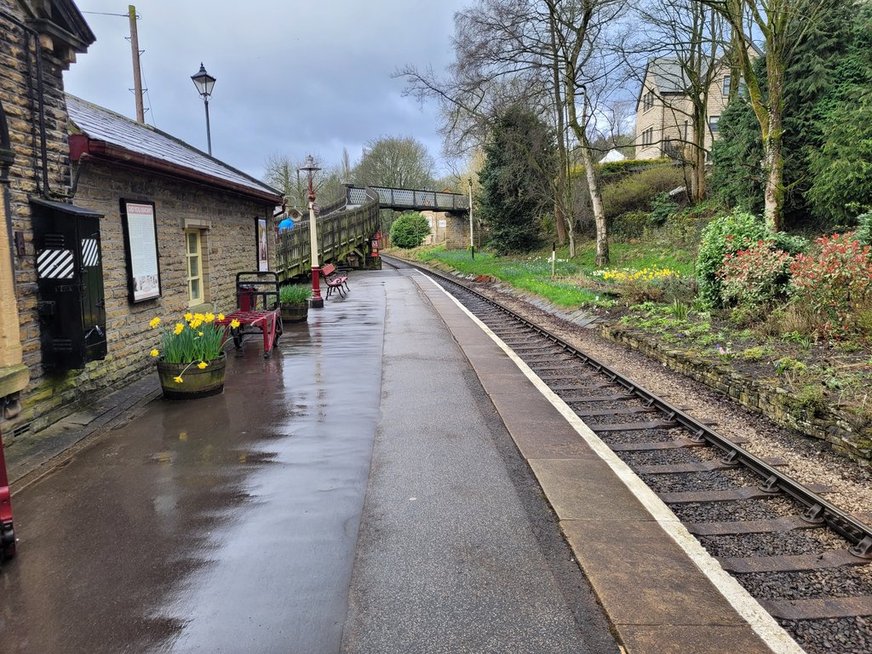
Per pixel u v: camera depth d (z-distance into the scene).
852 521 3.86
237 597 2.98
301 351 9.79
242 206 12.66
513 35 23.42
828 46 17.12
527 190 34.28
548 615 2.87
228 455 4.98
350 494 4.22
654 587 3.09
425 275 31.64
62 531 3.67
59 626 2.75
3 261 4.95
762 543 3.89
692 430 6.07
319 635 2.69
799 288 8.87
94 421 5.84
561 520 3.87
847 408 5.38
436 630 2.74
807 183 17.30
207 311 10.20
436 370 8.45
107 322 6.93
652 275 16.50
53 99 5.82
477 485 4.43
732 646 2.63
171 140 13.22
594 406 7.11
